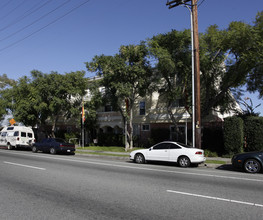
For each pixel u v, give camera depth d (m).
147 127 24.84
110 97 21.66
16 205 5.65
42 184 7.82
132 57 20.09
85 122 27.39
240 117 16.91
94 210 5.32
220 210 5.36
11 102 29.00
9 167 11.42
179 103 22.25
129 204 5.76
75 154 20.44
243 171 11.66
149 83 20.59
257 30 15.87
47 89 24.62
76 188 7.31
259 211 5.31
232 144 16.36
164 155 13.24
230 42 16.25
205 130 19.75
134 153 14.28
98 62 20.30
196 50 14.47
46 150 20.48
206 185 7.93
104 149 23.08
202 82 19.59
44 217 4.88
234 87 19.98
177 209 5.41
